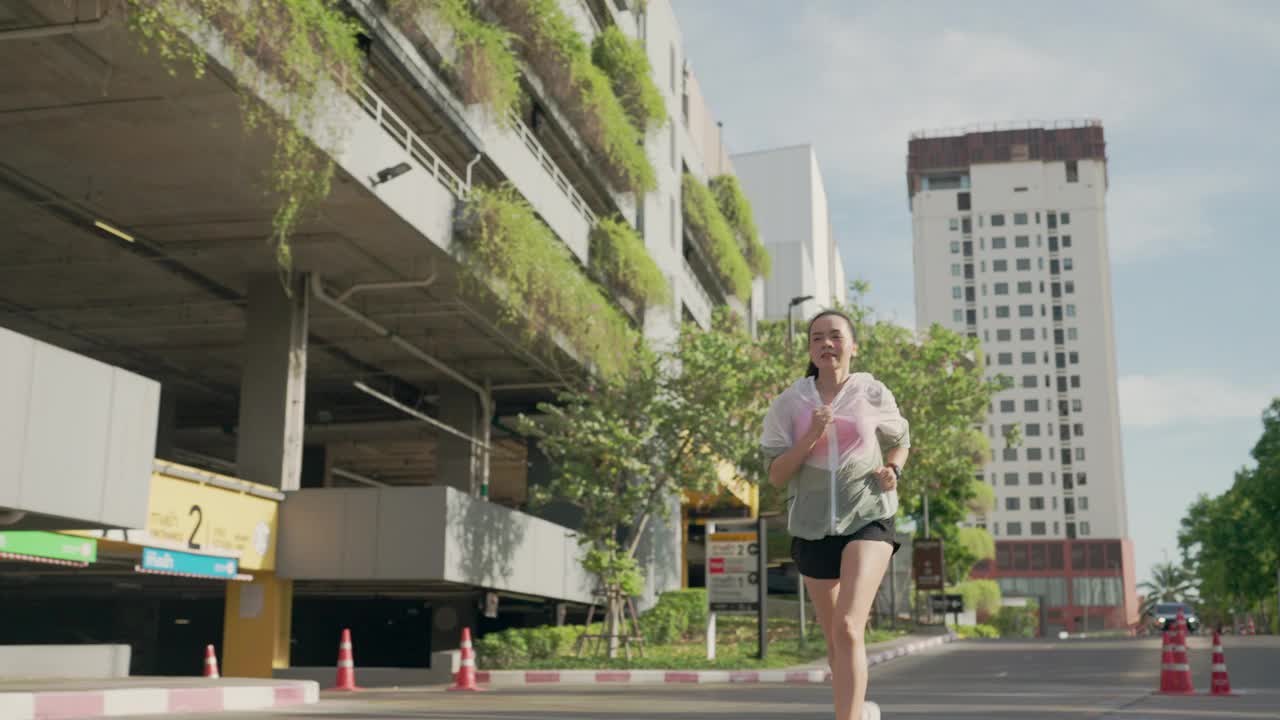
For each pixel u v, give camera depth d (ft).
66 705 35.24
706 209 150.61
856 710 13.57
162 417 124.36
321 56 56.24
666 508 93.40
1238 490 248.11
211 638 141.90
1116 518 490.49
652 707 39.47
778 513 85.15
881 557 14.10
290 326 84.23
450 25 74.08
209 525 73.97
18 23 49.85
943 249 536.01
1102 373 510.17
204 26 51.13
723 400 93.09
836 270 318.04
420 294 90.99
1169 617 224.94
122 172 69.05
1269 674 66.33
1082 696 47.55
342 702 44.57
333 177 66.03
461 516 84.48
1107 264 524.93
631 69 111.65
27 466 38.55
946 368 117.29
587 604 120.06
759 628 83.76
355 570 81.41
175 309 98.48
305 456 143.13
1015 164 536.01
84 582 102.06
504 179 88.99
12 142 65.10
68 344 109.29
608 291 109.40
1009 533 496.64
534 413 124.98
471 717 31.53
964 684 60.80
